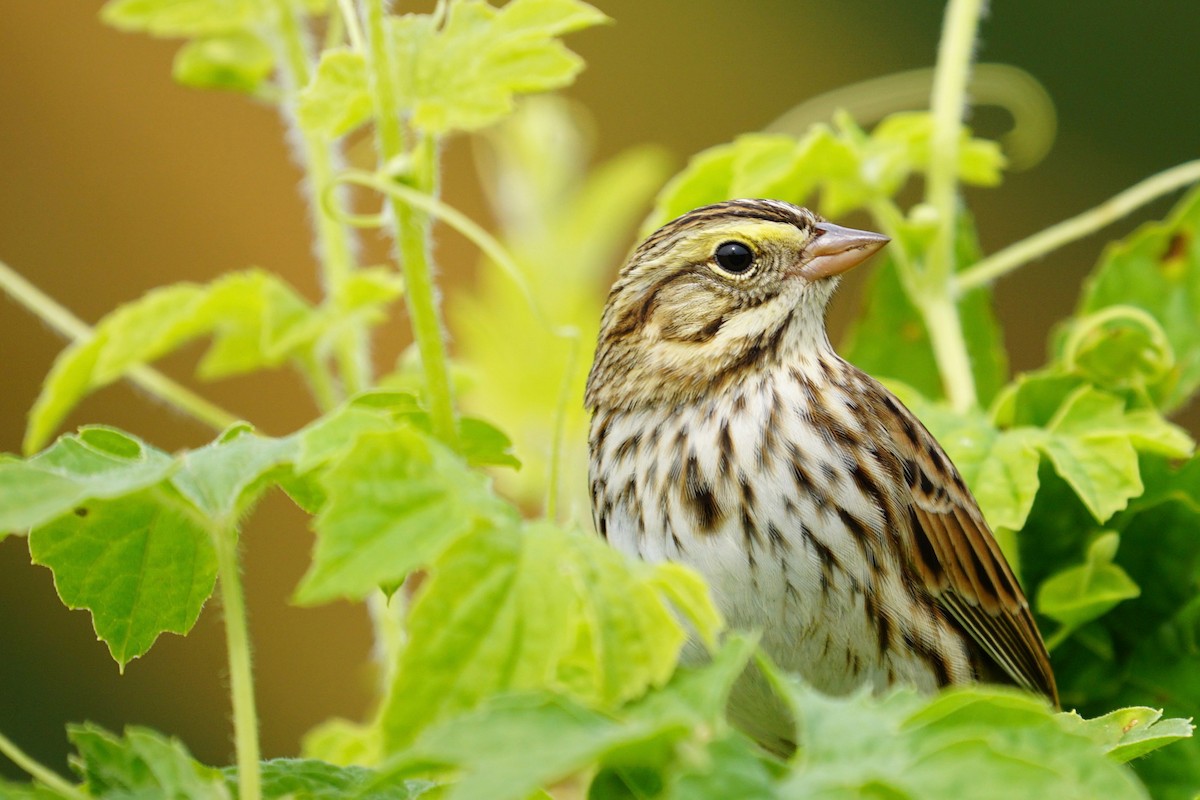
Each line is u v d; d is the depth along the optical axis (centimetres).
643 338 218
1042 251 219
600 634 208
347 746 218
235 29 220
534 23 213
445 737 197
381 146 213
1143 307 220
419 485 208
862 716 205
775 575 216
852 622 217
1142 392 217
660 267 218
